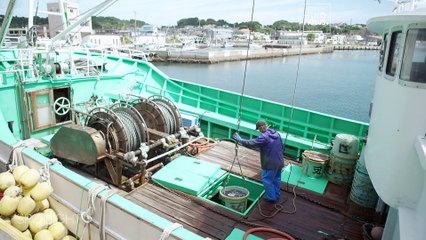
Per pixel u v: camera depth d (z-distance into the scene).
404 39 2.94
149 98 6.65
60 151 5.50
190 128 6.71
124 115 5.58
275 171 4.81
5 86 6.09
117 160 5.14
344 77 36.34
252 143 4.69
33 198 4.09
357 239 4.16
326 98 25.25
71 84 7.13
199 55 50.59
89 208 3.79
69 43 8.08
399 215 2.89
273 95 26.17
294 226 4.38
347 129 6.93
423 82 2.78
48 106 6.74
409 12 2.95
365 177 4.66
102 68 8.74
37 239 3.89
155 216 3.33
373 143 3.64
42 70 6.64
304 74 38.78
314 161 5.62
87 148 5.06
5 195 3.97
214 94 9.14
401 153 2.99
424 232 2.55
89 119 5.65
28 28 7.57
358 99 25.02
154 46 57.19
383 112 3.36
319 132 7.28
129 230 3.49
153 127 6.18
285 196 5.12
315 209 4.80
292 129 7.62
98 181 5.46
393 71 3.26
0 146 5.22
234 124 7.80
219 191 5.38
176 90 9.84
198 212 4.57
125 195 4.92
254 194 5.53
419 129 2.86
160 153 5.95
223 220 4.41
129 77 8.93
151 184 5.25
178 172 5.46
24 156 4.77
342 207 4.87
